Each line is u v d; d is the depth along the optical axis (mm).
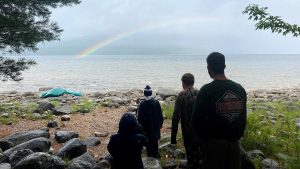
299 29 8203
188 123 6445
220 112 4289
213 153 4340
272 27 8383
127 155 5219
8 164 6684
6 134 10445
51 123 11359
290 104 18594
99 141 9539
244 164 6289
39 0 11117
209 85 4391
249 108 16078
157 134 7609
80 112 14133
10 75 10945
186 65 114375
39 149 8070
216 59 4445
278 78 53156
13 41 10367
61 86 37250
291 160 7316
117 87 36469
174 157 8000
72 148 7941
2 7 10508
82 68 90188
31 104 16531
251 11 8617
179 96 6570
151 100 7613
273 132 10320
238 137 4398
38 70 77938
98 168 6820
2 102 18734
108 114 13883
